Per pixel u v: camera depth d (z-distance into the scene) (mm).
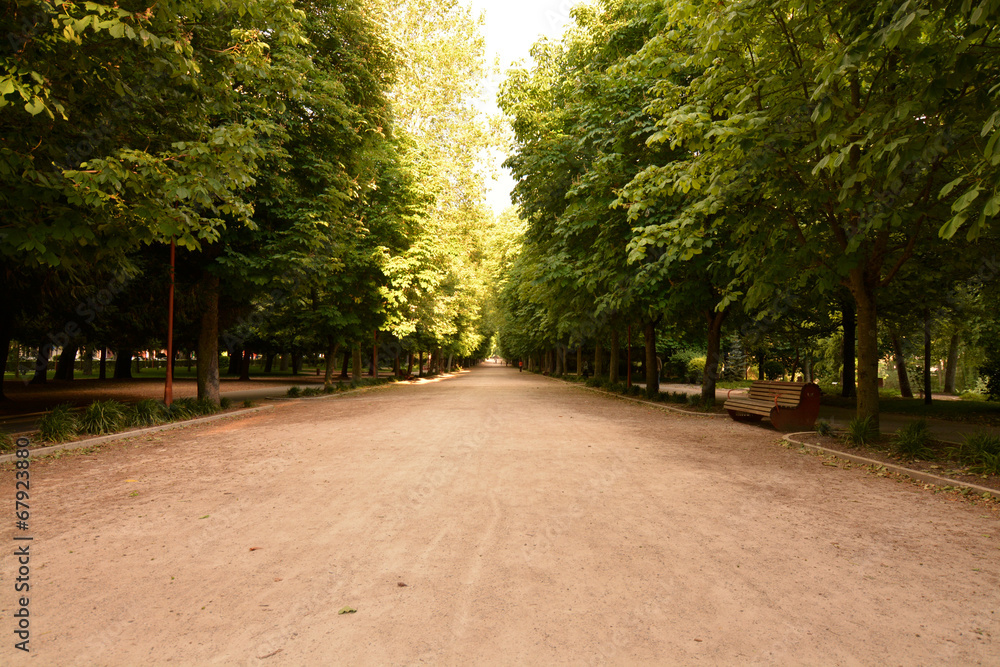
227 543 4441
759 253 9695
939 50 5926
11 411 16234
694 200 10969
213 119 12547
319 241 14766
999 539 4590
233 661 2703
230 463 7758
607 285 15656
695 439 10031
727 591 3537
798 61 7766
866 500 5789
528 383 37281
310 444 9461
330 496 5906
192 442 9742
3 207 6934
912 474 6852
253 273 14172
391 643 2873
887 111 6148
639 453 8531
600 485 6402
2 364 19531
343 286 22203
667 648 2834
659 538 4551
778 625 3096
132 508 5461
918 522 5043
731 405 12992
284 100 14250
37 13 5914
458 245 31281
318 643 2877
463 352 57000
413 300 25344
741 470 7273
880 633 3014
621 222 14266
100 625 3090
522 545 4379
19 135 6766
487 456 8258
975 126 6711
